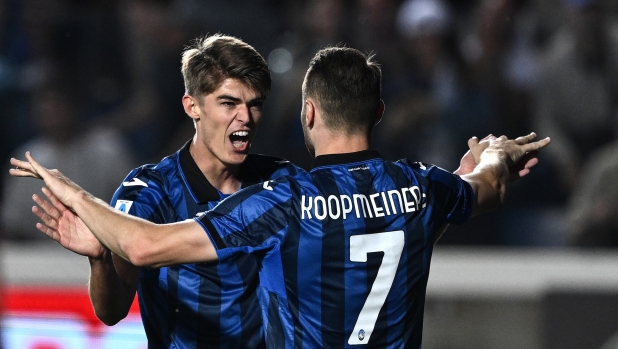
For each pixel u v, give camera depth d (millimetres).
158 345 10445
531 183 23625
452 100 23922
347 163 9000
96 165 23828
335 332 8727
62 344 16594
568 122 24688
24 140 24188
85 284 17203
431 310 18594
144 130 24938
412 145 23453
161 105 25234
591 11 24781
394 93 24094
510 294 18594
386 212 8859
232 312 10234
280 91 23953
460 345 18484
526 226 22953
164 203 10234
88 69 25469
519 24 26547
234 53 9820
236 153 10094
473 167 10875
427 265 9133
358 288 8734
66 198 8922
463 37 27016
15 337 16766
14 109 24391
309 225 8680
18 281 17297
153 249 8500
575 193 23828
